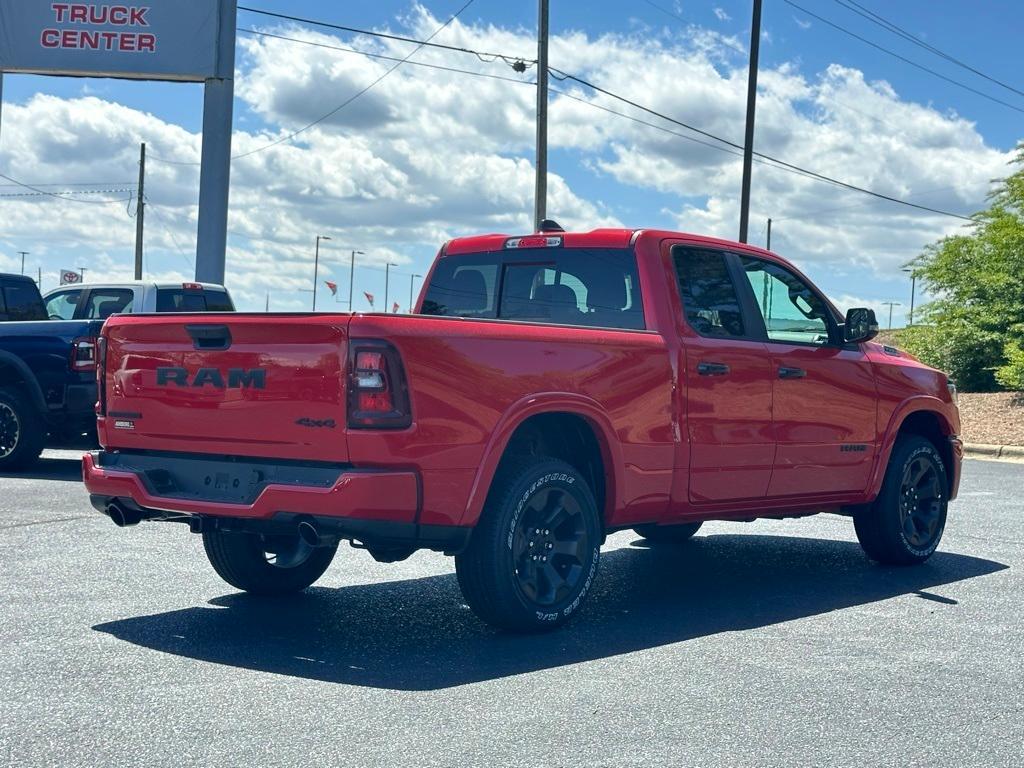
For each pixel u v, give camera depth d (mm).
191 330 5578
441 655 5289
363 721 4250
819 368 7324
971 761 3936
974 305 26656
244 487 5434
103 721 4195
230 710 4363
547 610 5715
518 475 5594
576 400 5789
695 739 4105
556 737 4098
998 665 5246
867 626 6055
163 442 5742
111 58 23359
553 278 6945
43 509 9664
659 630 5906
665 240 6707
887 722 4355
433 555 8070
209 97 23469
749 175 30203
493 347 5461
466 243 7434
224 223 23453
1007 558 8445
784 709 4500
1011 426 21094
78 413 12438
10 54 23328
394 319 5156
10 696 4492
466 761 3828
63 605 6133
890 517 7910
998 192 27109
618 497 6105
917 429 8641
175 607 6176
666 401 6320
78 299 14578
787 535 9703
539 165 24984
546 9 24859
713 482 6641
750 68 30031
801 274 7570
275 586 6562
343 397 5094
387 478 5070
